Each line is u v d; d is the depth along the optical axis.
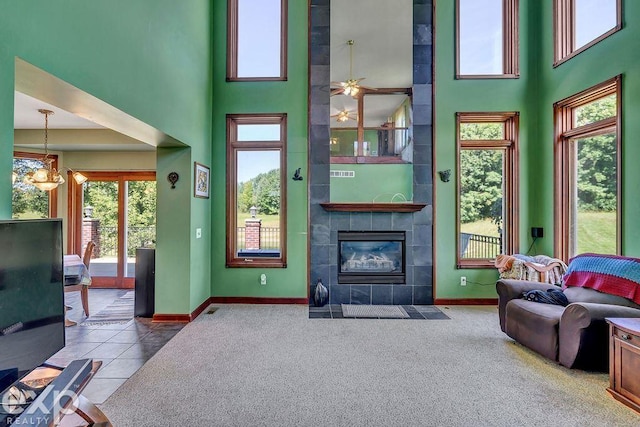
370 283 4.81
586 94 3.94
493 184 4.96
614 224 3.68
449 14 4.88
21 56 1.76
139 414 2.17
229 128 4.88
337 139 5.40
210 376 2.68
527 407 2.27
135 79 2.83
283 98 4.87
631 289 2.89
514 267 4.32
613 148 3.70
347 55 5.87
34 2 1.84
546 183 4.60
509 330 3.37
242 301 4.80
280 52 4.92
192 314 4.10
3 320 1.40
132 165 5.73
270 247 4.98
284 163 4.87
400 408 2.26
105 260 5.82
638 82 3.31
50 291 1.71
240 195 5.00
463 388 2.51
